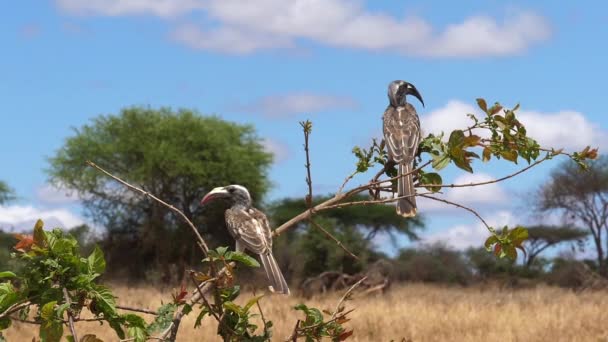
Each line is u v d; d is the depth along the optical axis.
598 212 49.31
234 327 4.55
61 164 44.00
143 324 4.32
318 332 4.64
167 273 40.88
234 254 4.39
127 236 43.62
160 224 42.59
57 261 4.25
